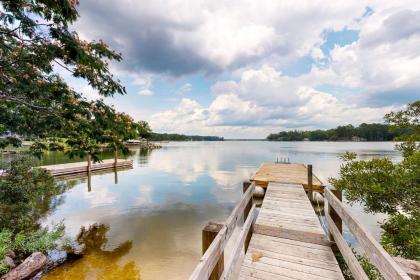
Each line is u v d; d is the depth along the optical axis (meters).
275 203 4.78
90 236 6.14
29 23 3.59
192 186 12.95
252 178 7.32
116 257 5.01
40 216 7.42
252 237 3.36
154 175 16.92
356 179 4.12
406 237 3.27
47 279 4.13
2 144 4.54
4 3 3.37
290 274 2.38
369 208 4.02
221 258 2.04
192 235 6.25
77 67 4.22
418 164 3.43
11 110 4.34
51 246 5.13
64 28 3.67
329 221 3.43
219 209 8.69
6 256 4.15
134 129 5.33
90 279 4.16
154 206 9.04
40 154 5.08
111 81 4.39
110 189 12.09
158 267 4.62
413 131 4.57
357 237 2.02
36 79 4.26
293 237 3.26
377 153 33.16
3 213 5.05
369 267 3.23
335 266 2.53
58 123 4.35
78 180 14.65
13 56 4.00
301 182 6.60
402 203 3.61
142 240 5.92
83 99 4.61
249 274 2.39
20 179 5.27
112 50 4.46
